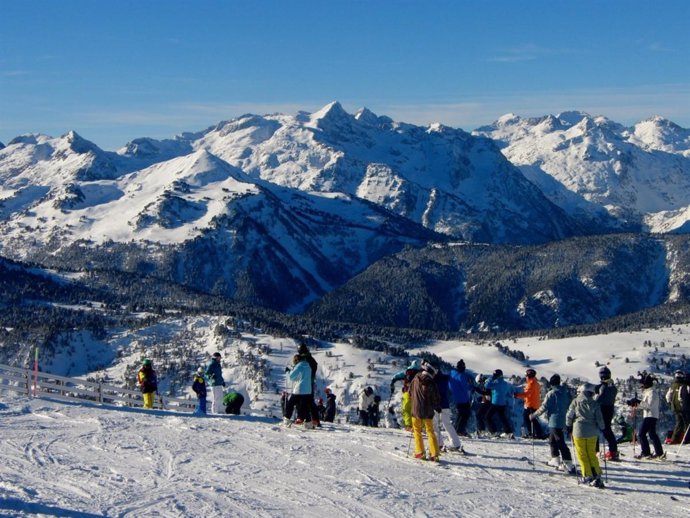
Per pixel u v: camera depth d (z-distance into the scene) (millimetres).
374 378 145625
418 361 26578
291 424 31188
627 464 25703
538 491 21000
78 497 17219
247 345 161000
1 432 24469
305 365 30812
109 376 151625
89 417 28719
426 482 21125
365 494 19234
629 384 103500
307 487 19609
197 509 16844
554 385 24203
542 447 28938
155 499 17453
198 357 158125
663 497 21141
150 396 36438
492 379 34031
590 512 19094
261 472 21016
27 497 16766
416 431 24391
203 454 23047
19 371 34969
